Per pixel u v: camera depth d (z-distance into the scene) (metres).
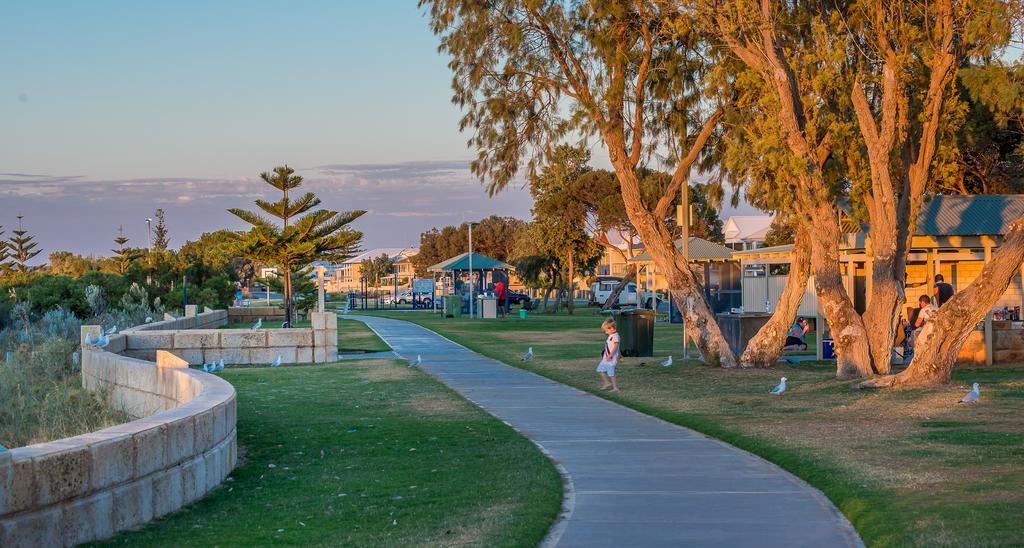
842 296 21.06
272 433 14.41
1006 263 17.81
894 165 23.92
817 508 9.12
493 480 10.59
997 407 15.51
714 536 8.05
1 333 34.16
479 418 15.88
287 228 40.22
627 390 19.64
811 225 21.31
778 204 22.97
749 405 16.89
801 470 10.82
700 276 50.09
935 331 18.31
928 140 20.84
